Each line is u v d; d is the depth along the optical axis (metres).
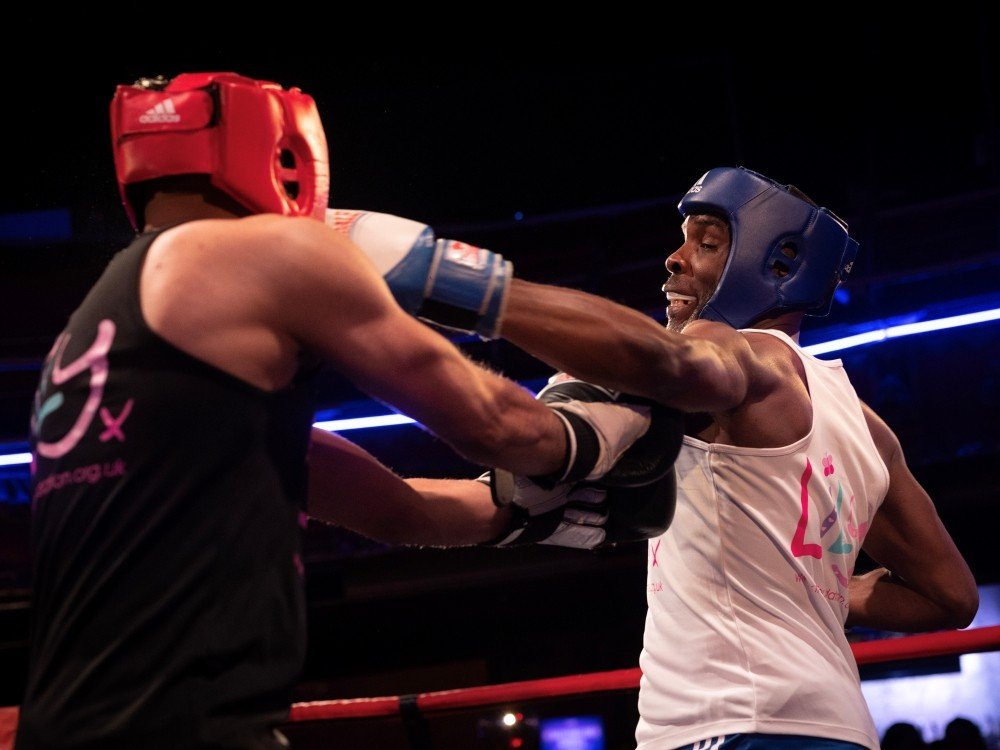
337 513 1.91
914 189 8.19
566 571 7.23
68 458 1.34
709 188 2.30
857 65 8.20
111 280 1.40
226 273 1.34
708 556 2.03
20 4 7.69
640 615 7.45
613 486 1.87
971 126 8.05
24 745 1.28
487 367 1.74
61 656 1.29
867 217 7.69
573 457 1.68
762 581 2.01
